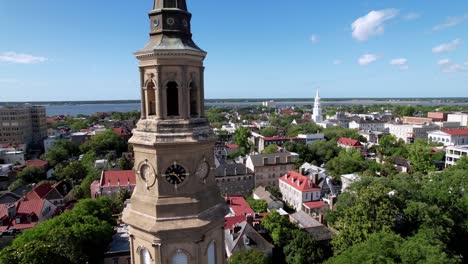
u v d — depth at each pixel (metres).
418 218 51.88
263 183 110.62
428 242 43.12
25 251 40.56
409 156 126.00
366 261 38.16
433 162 129.75
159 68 19.77
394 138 163.00
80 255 47.38
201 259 21.08
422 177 79.12
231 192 106.88
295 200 91.25
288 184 95.94
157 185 20.30
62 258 44.19
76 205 65.38
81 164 120.12
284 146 149.62
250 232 56.81
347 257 40.88
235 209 72.75
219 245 22.77
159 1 20.69
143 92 20.84
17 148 151.00
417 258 37.81
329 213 70.56
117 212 82.19
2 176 112.06
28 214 69.38
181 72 20.08
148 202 20.52
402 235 52.88
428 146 146.62
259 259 48.25
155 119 20.28
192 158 20.72
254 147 174.12
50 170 121.94
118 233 62.78
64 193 93.88
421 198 58.47
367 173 100.25
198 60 21.02
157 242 20.25
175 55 19.70
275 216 61.91
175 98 20.62
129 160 124.19
